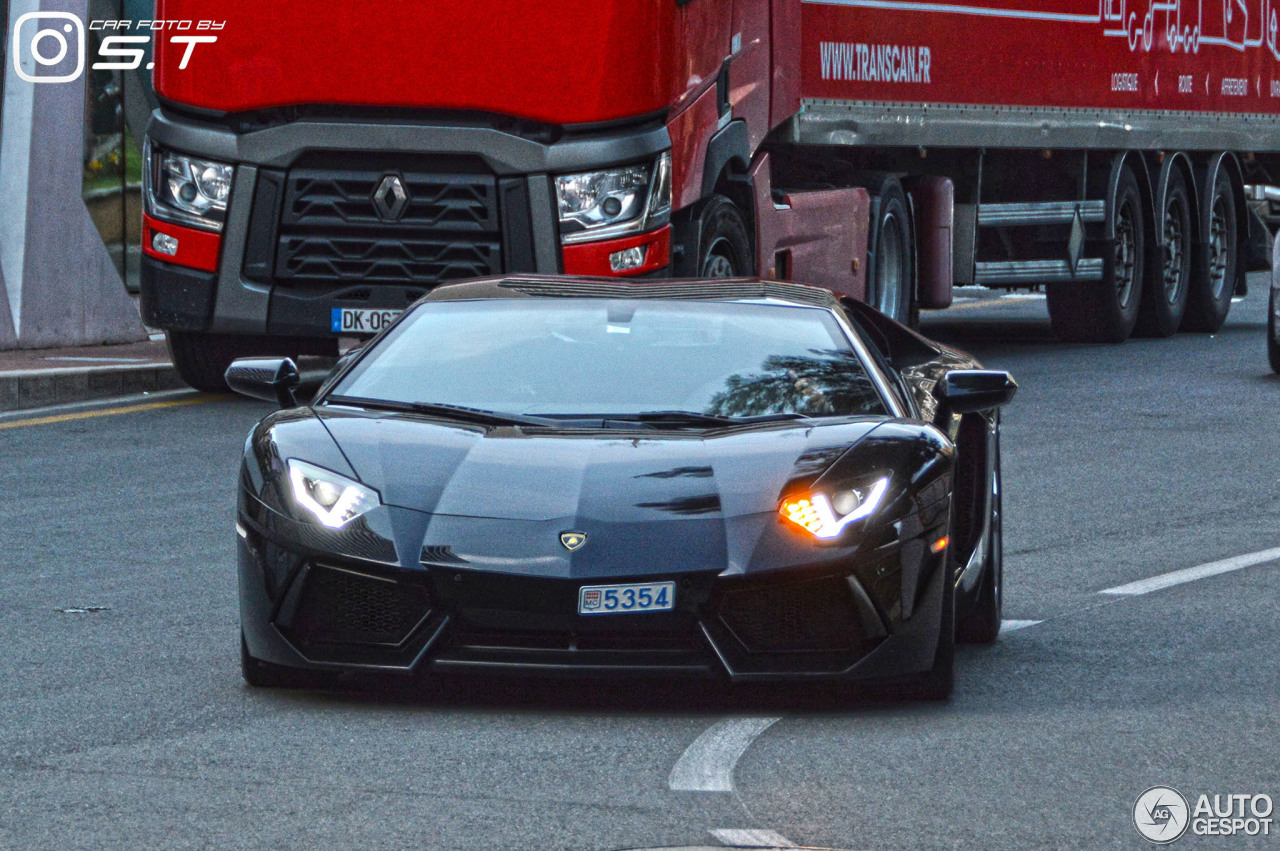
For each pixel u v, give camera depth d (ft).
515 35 118.83
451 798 47.39
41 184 167.43
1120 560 85.81
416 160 120.78
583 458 57.47
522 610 53.93
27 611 71.61
